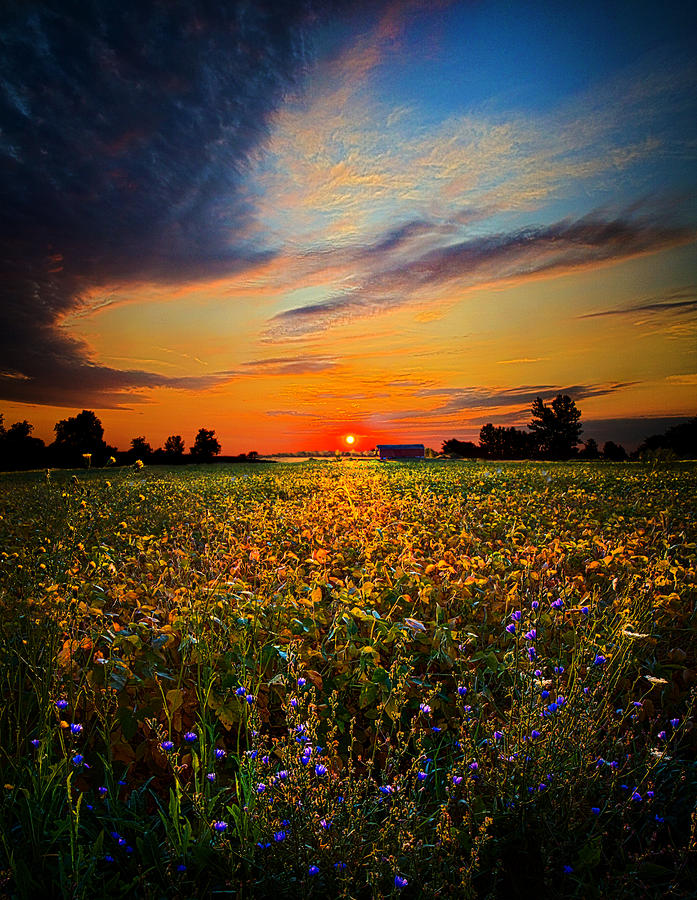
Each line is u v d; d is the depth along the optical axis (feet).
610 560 19.39
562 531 27.35
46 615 13.17
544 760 8.54
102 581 17.81
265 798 7.71
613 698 12.03
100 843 7.32
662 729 11.16
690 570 18.28
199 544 26.45
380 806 8.54
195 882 7.30
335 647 13.55
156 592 17.24
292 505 40.34
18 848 7.50
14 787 8.40
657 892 7.30
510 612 15.80
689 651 14.37
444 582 17.16
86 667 11.03
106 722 10.02
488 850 8.00
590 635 13.17
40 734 9.55
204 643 12.39
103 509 33.88
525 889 7.75
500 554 21.13
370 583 15.70
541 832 8.16
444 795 9.13
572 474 70.64
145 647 12.48
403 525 29.14
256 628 13.41
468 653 13.80
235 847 7.84
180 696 10.41
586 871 7.73
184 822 8.58
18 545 24.25
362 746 10.86
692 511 34.27
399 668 11.49
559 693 10.54
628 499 41.57
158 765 9.87
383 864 7.13
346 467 113.50
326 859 7.27
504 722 10.61
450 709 11.64
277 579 18.20
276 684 11.43
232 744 10.86
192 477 81.41
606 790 9.07
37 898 7.13
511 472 77.41
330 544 25.27
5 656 11.73
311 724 9.37
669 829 8.66
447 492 47.14
